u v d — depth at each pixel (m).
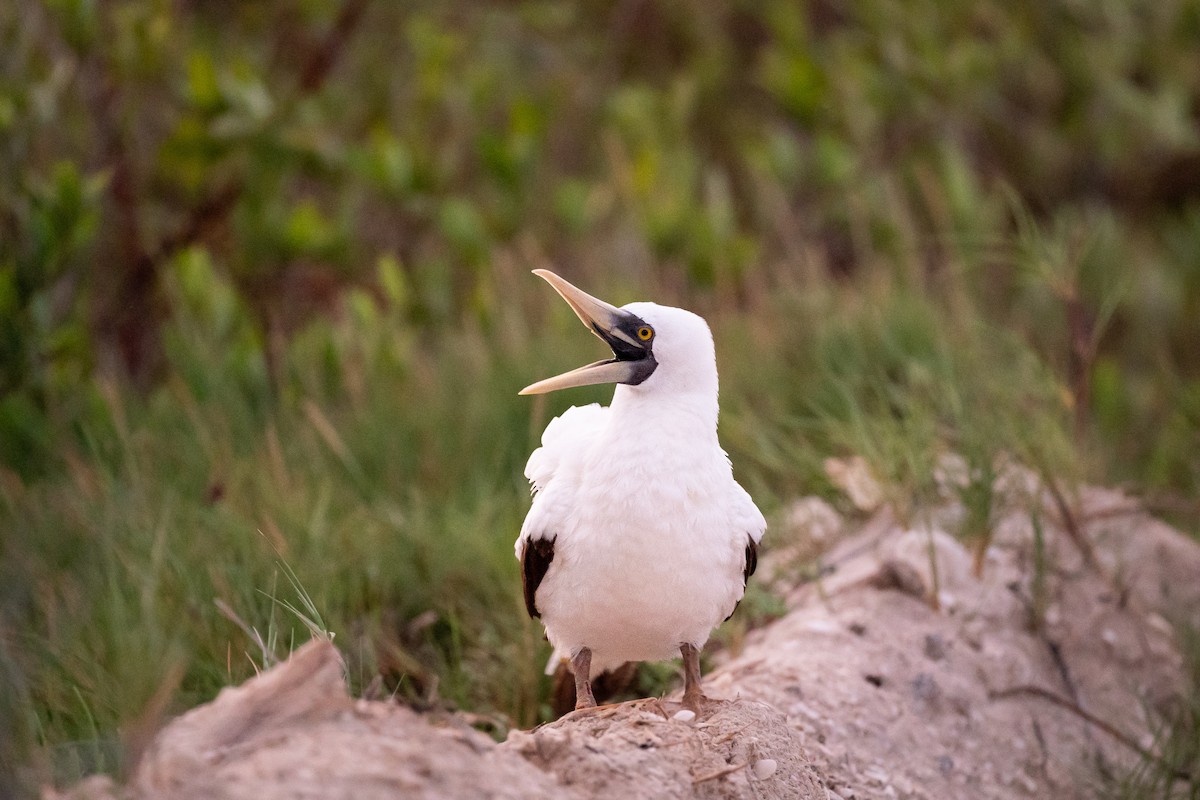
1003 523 10.59
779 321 13.79
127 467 10.55
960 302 14.00
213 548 9.26
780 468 11.45
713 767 6.47
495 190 16.41
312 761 5.20
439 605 9.77
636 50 20.75
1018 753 8.80
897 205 16.66
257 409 12.32
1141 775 8.62
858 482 10.87
